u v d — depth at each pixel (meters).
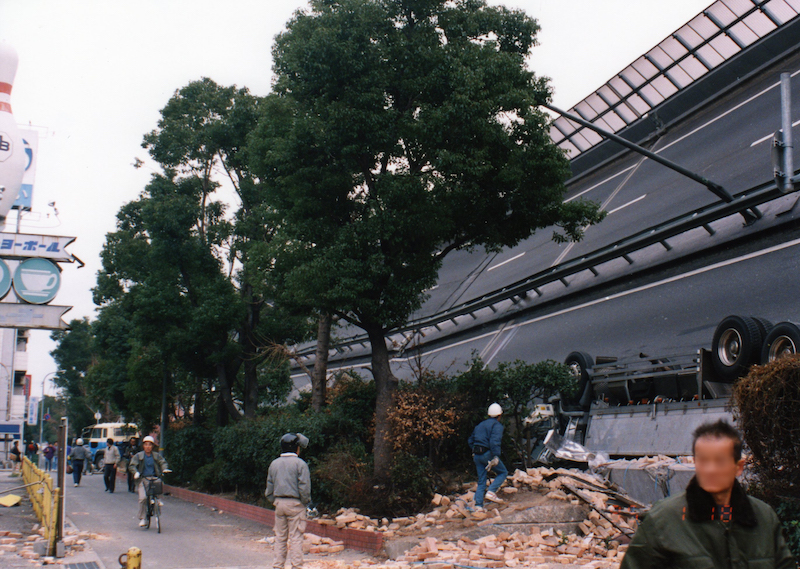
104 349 35.50
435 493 11.77
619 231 25.91
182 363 23.09
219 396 24.47
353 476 12.49
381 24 12.77
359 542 10.21
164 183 22.30
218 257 22.62
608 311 22.23
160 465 12.92
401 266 13.05
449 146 12.51
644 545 2.81
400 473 11.63
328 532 11.03
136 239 23.58
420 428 12.41
